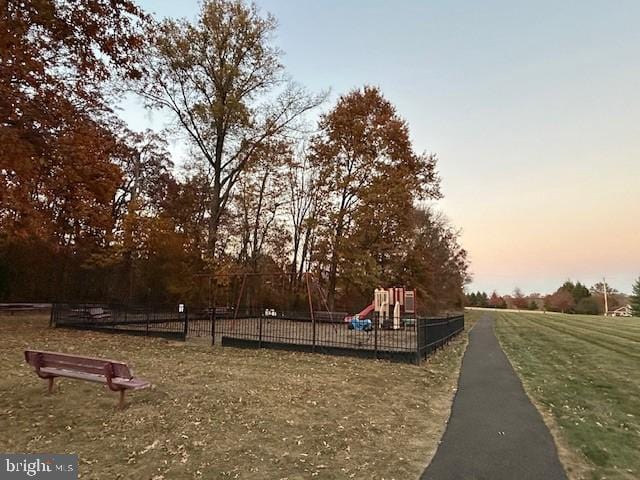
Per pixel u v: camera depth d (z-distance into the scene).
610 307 100.31
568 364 12.77
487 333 25.19
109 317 20.56
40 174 9.74
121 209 35.69
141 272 31.89
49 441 5.34
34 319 22.41
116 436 5.57
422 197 33.44
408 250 33.75
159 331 16.86
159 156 37.06
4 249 26.31
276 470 4.65
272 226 38.03
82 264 28.94
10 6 8.64
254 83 27.41
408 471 4.72
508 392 8.80
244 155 27.98
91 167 11.06
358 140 32.31
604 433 6.13
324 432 5.98
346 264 30.98
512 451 5.39
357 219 30.50
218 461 4.85
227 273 25.64
